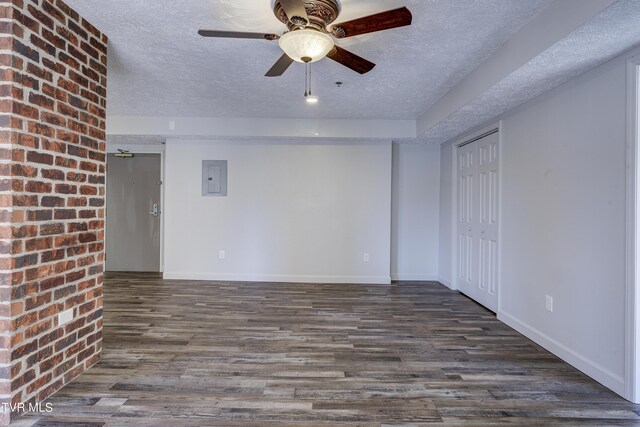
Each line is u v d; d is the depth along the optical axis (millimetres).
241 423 1792
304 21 1773
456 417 1870
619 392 2084
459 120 3713
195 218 5094
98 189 2340
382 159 5051
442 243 5145
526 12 2080
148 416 1831
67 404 1914
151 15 2137
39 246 1848
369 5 1995
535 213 2932
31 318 1812
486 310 3785
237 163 5074
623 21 1717
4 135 1663
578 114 2441
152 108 4168
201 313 3568
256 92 3564
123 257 5688
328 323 3314
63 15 2000
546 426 1801
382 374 2326
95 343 2367
